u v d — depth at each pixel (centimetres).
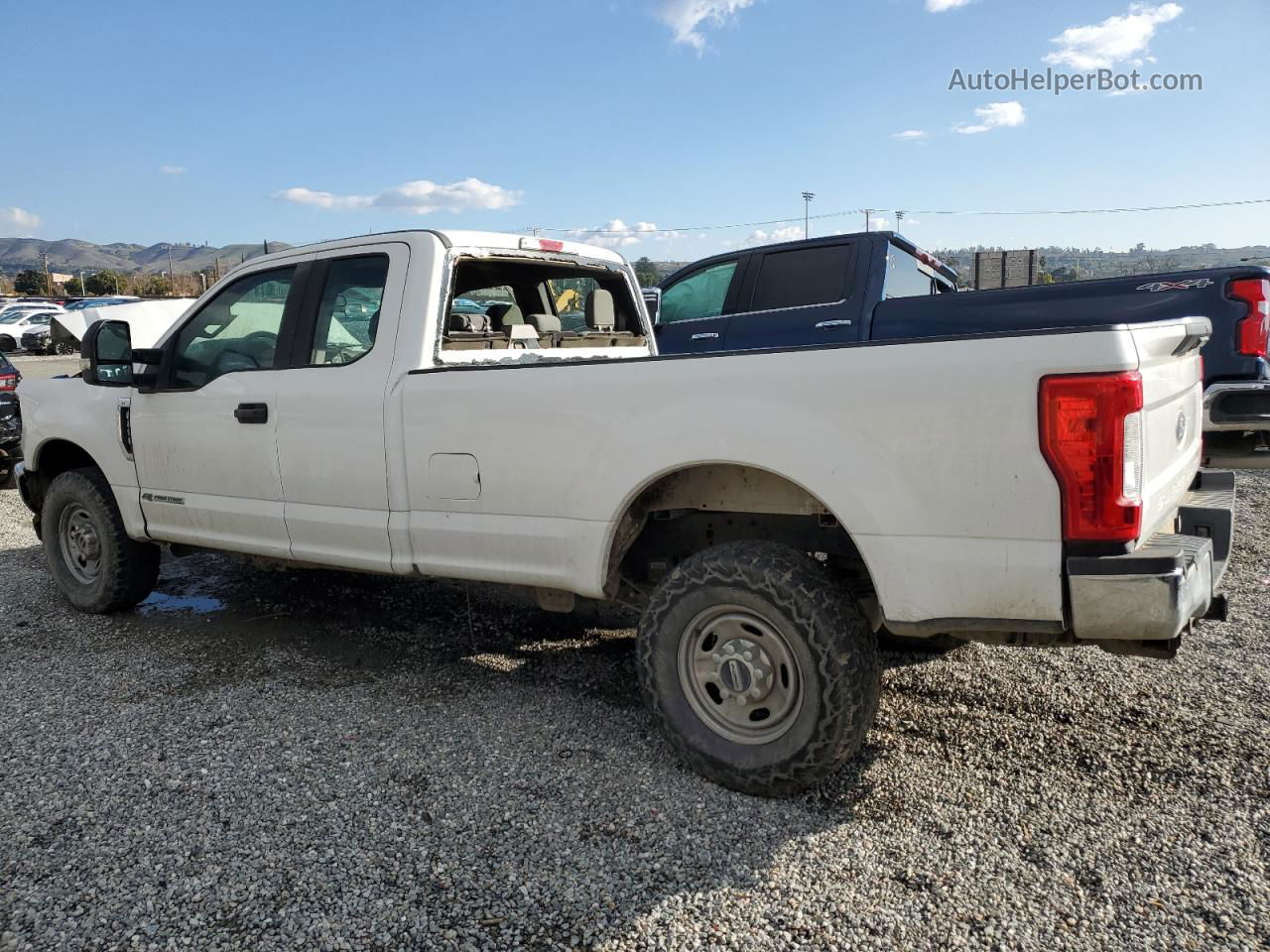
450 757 335
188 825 289
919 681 396
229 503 443
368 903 249
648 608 322
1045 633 269
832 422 282
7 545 692
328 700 390
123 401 486
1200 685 383
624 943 233
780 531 342
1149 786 304
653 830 284
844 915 242
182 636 479
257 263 449
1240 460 611
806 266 743
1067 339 252
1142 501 258
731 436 298
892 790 306
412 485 377
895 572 277
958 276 930
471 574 368
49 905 249
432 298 392
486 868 266
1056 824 283
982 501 263
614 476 323
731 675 306
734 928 238
